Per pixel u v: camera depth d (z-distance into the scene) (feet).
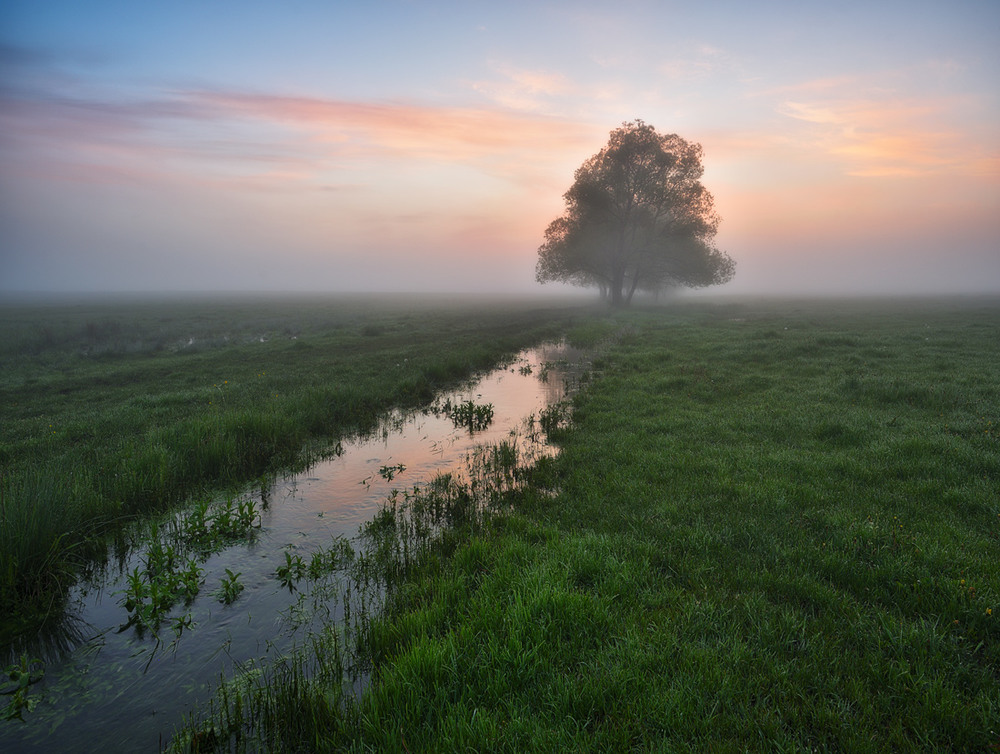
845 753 8.70
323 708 10.15
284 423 33.76
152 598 14.70
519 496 23.17
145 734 10.28
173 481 24.73
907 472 22.74
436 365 57.47
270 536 20.04
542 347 86.94
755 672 10.78
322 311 221.25
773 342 69.77
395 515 22.02
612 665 11.00
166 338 103.81
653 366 56.70
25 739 10.11
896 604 13.28
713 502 20.47
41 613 14.56
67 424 35.47
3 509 16.65
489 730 9.24
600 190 139.33
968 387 39.32
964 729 9.00
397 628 12.78
